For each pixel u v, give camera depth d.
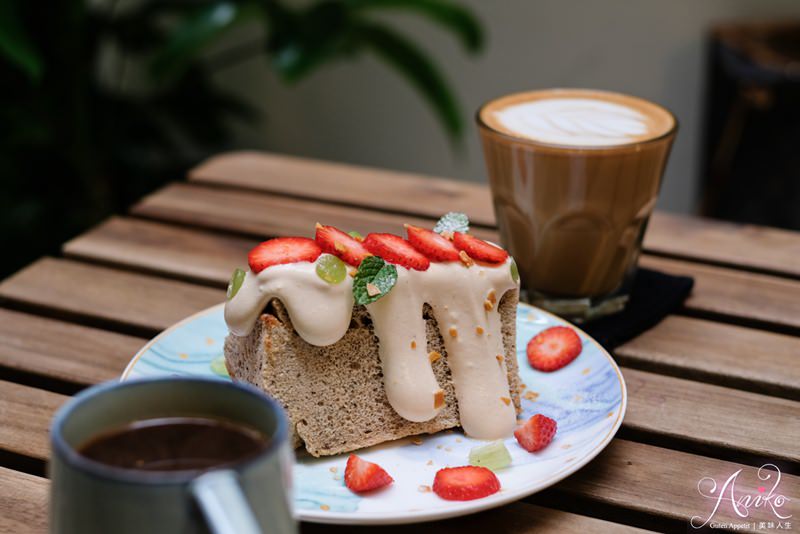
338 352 0.64
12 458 0.64
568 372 0.69
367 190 0.92
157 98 1.43
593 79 1.66
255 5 1.26
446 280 0.65
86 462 0.47
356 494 0.60
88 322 0.76
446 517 0.57
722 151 1.45
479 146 1.75
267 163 0.98
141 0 1.55
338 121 1.77
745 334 0.74
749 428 0.66
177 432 0.51
